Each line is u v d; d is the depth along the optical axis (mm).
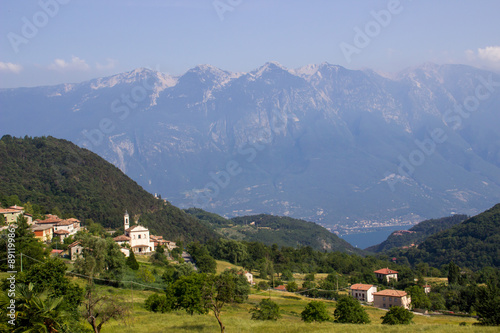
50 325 35500
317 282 139375
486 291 69750
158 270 116562
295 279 150750
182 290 73000
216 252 169500
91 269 86688
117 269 93750
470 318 92000
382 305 112375
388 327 54438
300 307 96125
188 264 111438
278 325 58438
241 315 76750
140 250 150750
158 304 72625
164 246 162500
